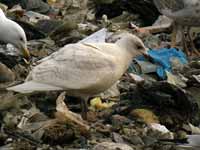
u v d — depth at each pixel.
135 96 9.19
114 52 8.43
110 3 13.84
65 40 11.61
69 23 11.95
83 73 8.16
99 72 8.20
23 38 10.43
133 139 8.23
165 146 8.05
